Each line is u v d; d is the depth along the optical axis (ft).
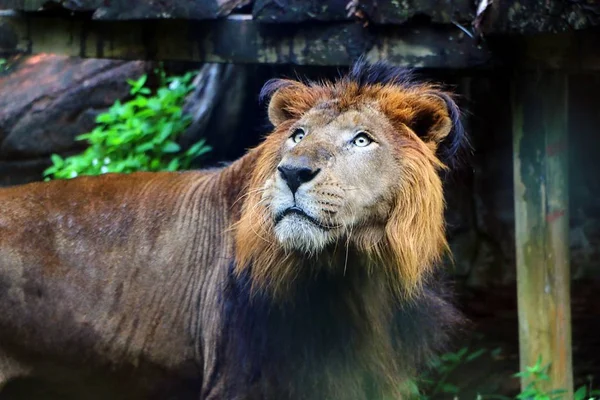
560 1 29.01
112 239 29.71
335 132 24.98
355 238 24.85
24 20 37.17
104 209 30.09
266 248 25.46
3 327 29.45
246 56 35.27
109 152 45.16
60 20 36.91
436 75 42.52
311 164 23.93
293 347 26.68
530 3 29.63
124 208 30.09
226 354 27.68
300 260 25.36
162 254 29.50
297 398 26.94
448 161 27.94
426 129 26.68
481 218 43.88
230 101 47.44
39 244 29.53
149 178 30.83
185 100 47.55
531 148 33.71
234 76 47.24
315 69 42.83
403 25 33.01
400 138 25.54
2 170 50.85
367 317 26.45
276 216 24.17
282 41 34.68
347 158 24.58
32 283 29.30
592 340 41.88
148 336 29.37
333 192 23.99
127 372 29.91
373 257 25.27
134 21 36.37
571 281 42.68
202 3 34.73
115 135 45.65
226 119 47.57
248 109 47.73
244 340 27.09
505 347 42.11
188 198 29.96
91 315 29.40
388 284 26.02
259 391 27.09
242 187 28.73
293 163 23.88
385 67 27.30
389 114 25.94
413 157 25.36
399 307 27.04
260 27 34.91
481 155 44.24
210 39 35.60
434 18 32.17
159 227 29.73
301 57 34.50
